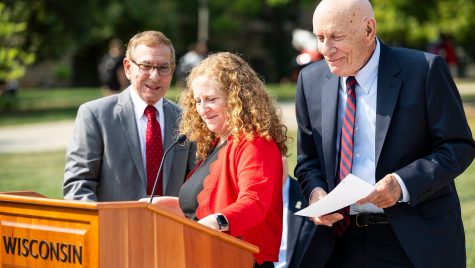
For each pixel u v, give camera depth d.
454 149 7.11
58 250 5.96
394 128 7.23
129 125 9.08
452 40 45.25
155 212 5.95
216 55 7.18
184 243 6.10
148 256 5.91
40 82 79.00
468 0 35.97
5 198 6.23
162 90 9.11
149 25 68.75
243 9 78.31
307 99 7.79
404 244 7.15
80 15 45.09
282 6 81.88
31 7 42.16
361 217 7.45
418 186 6.88
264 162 6.74
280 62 83.81
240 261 6.38
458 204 7.52
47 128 33.28
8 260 6.30
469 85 50.41
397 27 37.12
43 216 6.05
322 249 7.63
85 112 9.12
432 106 7.18
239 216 6.43
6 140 29.52
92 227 5.75
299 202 9.13
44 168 22.64
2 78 35.53
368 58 7.34
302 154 7.95
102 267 5.71
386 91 7.27
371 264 7.48
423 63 7.29
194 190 7.15
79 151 9.01
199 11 78.62
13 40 40.31
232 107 6.88
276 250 7.00
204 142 7.45
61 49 45.53
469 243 13.13
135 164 8.99
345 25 7.05
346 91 7.49
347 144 7.38
